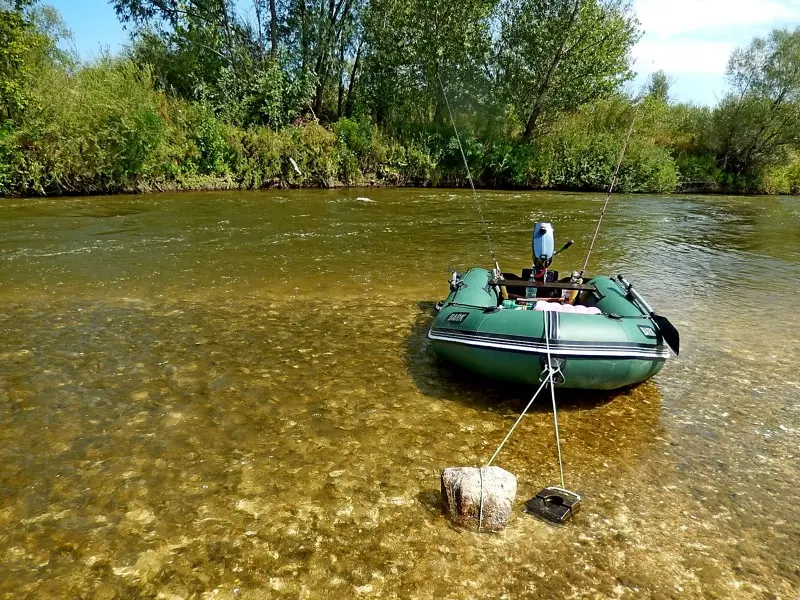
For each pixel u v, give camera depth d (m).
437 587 2.72
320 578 2.76
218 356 5.38
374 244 10.89
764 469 3.75
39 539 2.96
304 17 24.39
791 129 28.03
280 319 6.52
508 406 4.54
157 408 4.35
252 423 4.17
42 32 18.80
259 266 8.93
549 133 26.02
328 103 27.33
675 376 5.15
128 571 2.77
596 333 4.20
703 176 27.75
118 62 19.48
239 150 19.48
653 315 4.59
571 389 4.71
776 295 7.88
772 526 3.20
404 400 4.59
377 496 3.38
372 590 2.69
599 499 3.40
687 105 30.86
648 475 3.66
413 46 24.28
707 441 4.07
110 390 4.62
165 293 7.41
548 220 14.79
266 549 2.93
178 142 18.31
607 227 14.04
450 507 3.16
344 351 5.59
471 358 4.42
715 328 6.45
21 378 4.80
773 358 5.58
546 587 2.74
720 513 3.30
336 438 4.00
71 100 16.42
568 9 23.59
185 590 2.67
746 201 22.52
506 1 24.66
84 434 3.96
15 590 2.64
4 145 15.07
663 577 2.82
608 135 24.98
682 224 14.91
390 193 20.30
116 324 6.20
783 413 4.49
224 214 13.75
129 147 16.88
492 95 25.25
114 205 14.59
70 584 2.68
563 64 24.39
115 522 3.11
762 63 28.86
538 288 5.78
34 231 11.03
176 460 3.69
